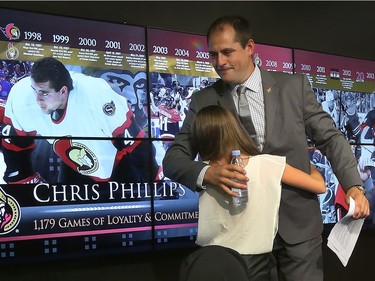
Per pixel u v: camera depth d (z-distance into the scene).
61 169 2.85
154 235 3.10
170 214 3.17
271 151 1.59
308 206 1.61
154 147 3.16
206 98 1.72
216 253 1.00
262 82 1.64
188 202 3.24
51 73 2.87
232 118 1.53
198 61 3.38
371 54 4.17
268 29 3.70
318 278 1.60
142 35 3.19
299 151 1.61
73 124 2.90
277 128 1.59
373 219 3.94
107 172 2.98
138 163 3.09
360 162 3.96
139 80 3.15
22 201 2.73
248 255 1.41
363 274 3.94
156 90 3.20
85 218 2.89
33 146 2.78
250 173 1.44
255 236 1.41
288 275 1.61
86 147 2.93
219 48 1.55
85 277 2.94
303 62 3.80
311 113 1.63
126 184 3.04
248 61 1.60
